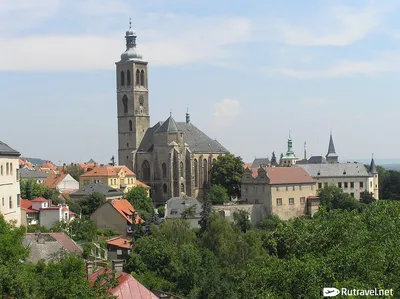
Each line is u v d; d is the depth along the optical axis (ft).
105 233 629.92
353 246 269.64
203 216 647.97
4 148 400.67
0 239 249.14
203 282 381.81
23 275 215.72
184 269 401.70
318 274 239.71
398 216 323.16
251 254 498.69
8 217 398.83
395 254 253.65
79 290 215.51
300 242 306.35
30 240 342.23
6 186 396.37
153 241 432.25
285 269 242.58
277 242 392.47
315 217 338.95
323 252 290.56
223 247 508.12
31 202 635.66
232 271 451.94
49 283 217.15
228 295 371.76
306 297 228.63
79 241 536.01
